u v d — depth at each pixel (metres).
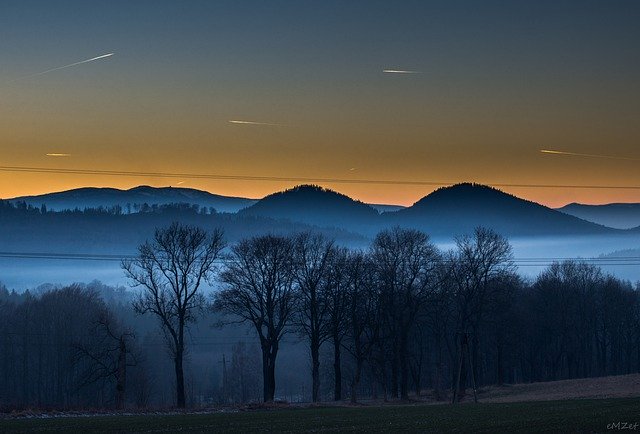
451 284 122.06
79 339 140.25
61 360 143.88
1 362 149.25
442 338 139.38
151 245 107.31
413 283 117.25
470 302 125.00
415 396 120.75
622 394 94.75
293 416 71.00
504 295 126.81
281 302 106.44
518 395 108.94
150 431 56.34
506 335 142.38
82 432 55.56
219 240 104.62
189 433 54.84
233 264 105.81
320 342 111.38
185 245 99.56
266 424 61.91
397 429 55.47
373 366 120.19
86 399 138.62
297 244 113.00
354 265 112.94
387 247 118.31
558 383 117.06
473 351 122.44
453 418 63.25
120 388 93.81
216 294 110.31
